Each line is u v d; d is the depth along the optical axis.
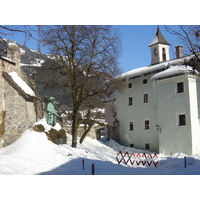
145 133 34.16
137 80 36.28
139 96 35.72
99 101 27.28
